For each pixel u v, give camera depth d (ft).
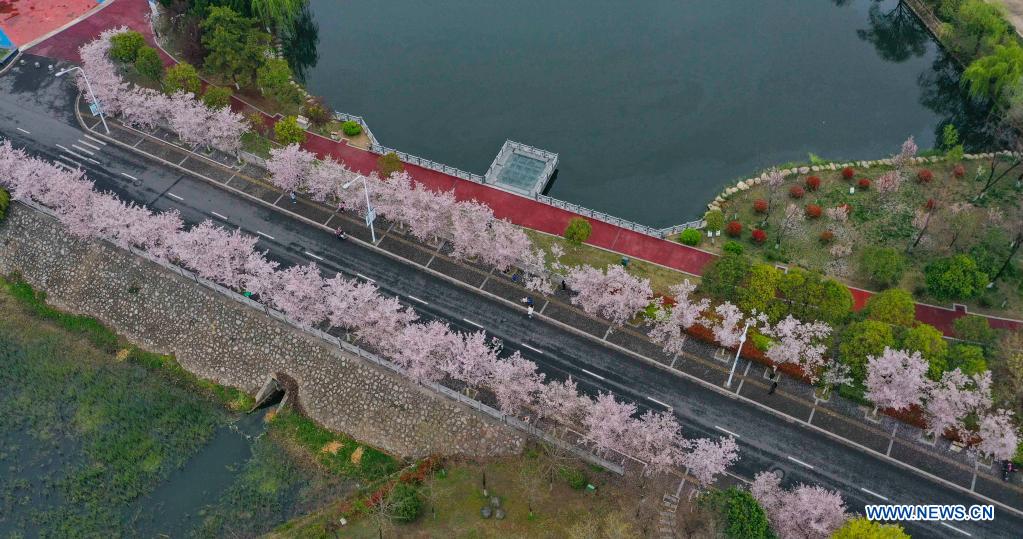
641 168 443.73
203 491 316.81
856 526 261.44
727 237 389.60
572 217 397.39
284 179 390.01
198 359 357.20
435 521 296.71
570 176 440.04
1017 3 508.94
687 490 299.17
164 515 309.42
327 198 401.29
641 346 343.46
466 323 353.10
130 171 417.49
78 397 345.31
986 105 473.26
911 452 308.81
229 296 361.51
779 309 329.93
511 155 434.30
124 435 332.60
